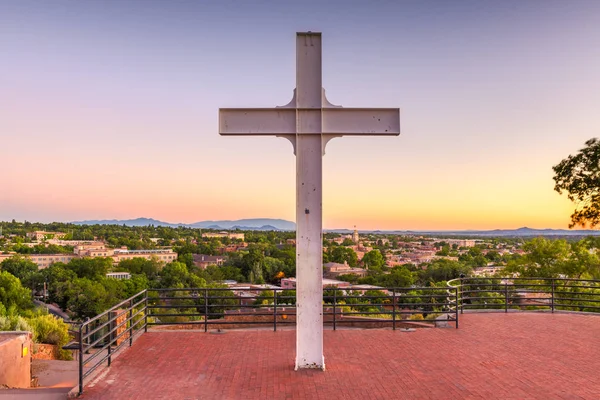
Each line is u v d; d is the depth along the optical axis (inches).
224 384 281.4
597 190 830.5
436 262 4613.7
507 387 276.5
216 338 392.8
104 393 266.8
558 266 1488.7
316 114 316.2
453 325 447.8
